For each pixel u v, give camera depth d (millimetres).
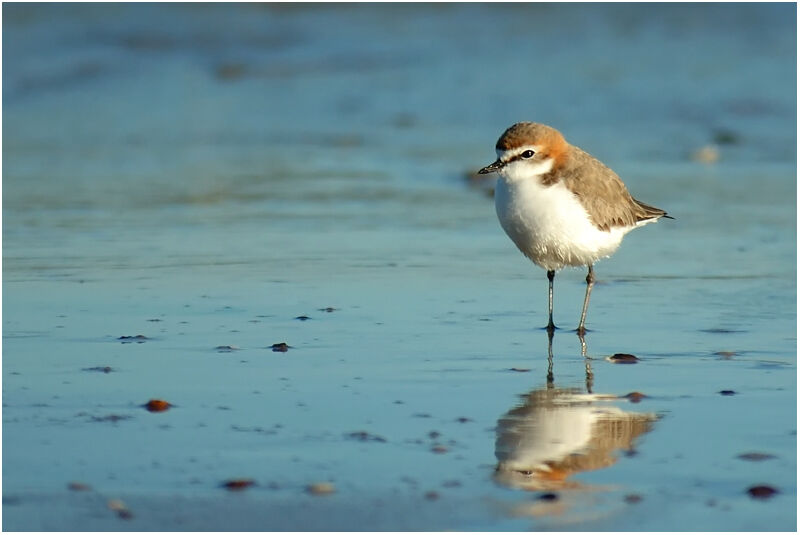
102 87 26922
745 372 9164
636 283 12469
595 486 6832
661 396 8562
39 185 18000
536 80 25219
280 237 14625
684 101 23109
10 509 6469
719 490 6754
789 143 20562
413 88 25578
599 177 10805
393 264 13227
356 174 18891
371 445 7477
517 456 7289
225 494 6664
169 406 8242
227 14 30844
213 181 18359
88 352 9688
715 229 15062
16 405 8273
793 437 7617
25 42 29078
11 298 11625
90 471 7012
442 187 17922
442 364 9430
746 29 27844
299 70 27609
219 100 25578
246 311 11133
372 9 30984
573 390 8719
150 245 14141
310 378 8984
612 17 29391
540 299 11781
